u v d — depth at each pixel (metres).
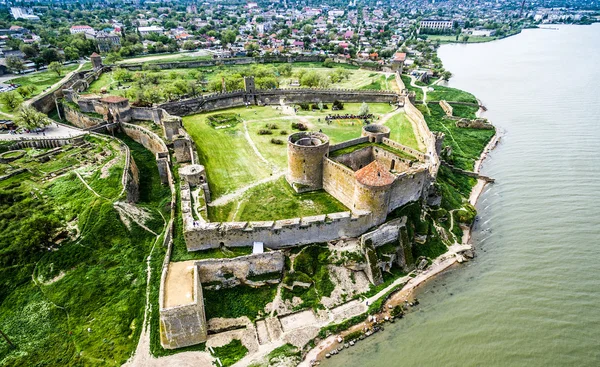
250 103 134.62
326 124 112.62
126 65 189.75
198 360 48.53
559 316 56.81
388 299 59.66
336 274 60.66
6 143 90.56
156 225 67.50
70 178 77.50
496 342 52.75
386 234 65.06
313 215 66.56
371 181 61.03
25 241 59.62
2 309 53.41
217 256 57.31
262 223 60.09
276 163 85.88
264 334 52.91
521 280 63.62
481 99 165.12
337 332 54.03
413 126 112.12
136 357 47.69
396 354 51.06
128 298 53.66
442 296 60.62
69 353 47.59
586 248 70.69
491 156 109.81
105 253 61.22
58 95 137.12
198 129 106.50
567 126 131.62
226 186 76.19
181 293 50.19
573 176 96.94
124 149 88.75
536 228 76.75
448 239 72.25
